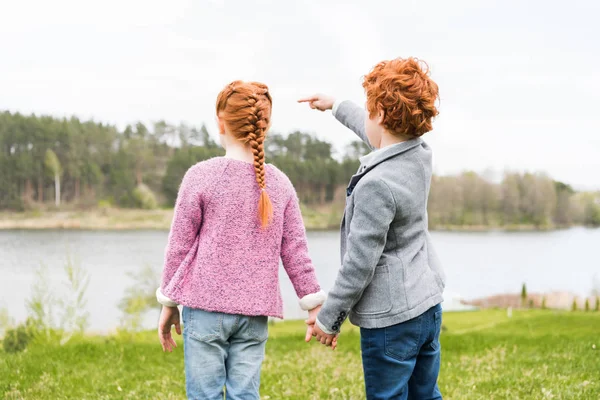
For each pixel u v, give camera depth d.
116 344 7.70
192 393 2.55
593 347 6.13
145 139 86.62
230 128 2.68
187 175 2.66
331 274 39.44
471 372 5.08
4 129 80.50
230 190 2.61
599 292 50.19
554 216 88.38
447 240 76.44
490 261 65.38
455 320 26.20
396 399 2.47
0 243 59.00
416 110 2.48
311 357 6.59
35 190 80.31
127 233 70.25
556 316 17.36
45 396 4.30
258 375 2.66
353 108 3.33
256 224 2.64
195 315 2.56
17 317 20.44
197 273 2.56
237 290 2.57
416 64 2.57
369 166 2.54
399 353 2.46
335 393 4.27
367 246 2.42
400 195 2.45
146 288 19.42
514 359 5.67
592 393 3.96
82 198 80.75
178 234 2.59
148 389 4.52
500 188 85.69
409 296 2.46
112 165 85.00
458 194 84.12
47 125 82.31
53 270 44.06
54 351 6.64
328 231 62.22
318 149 80.50
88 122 86.25
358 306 2.53
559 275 60.62
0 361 5.75
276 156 80.31
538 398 3.88
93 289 36.12
